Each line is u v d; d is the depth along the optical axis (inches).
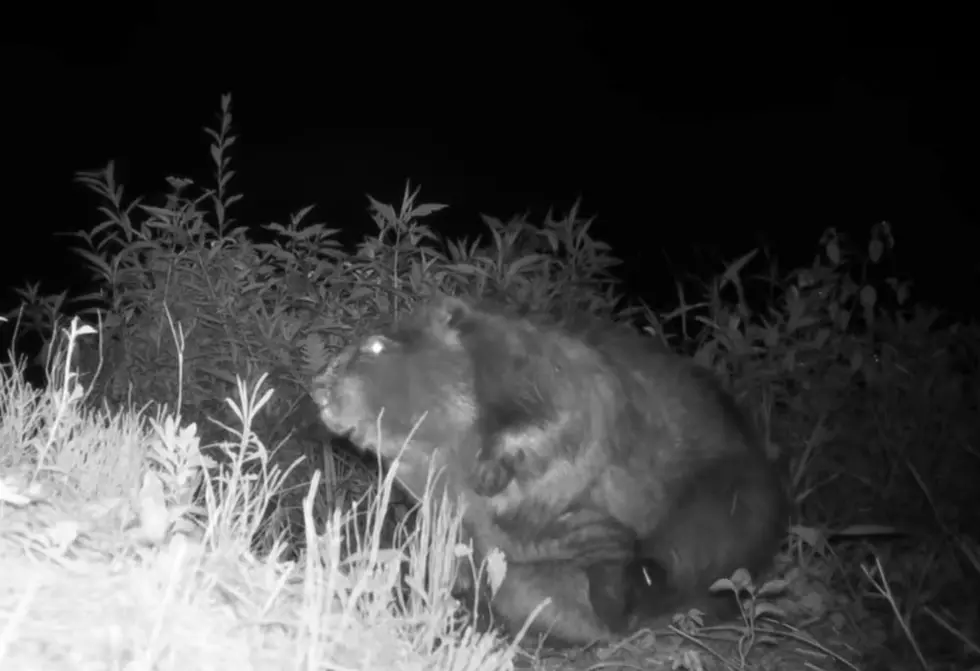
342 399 55.8
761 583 56.4
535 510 54.0
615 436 54.7
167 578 36.3
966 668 53.0
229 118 73.8
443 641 41.2
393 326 56.6
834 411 69.6
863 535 64.0
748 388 69.1
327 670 35.9
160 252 71.3
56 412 49.9
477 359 54.9
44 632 32.9
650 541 54.9
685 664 51.0
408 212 70.7
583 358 55.1
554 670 52.2
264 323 69.8
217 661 34.0
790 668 53.2
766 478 57.2
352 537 60.1
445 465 55.2
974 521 64.6
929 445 67.7
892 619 57.6
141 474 45.8
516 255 75.5
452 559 47.5
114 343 71.0
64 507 40.6
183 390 67.7
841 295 72.6
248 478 43.5
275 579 39.9
